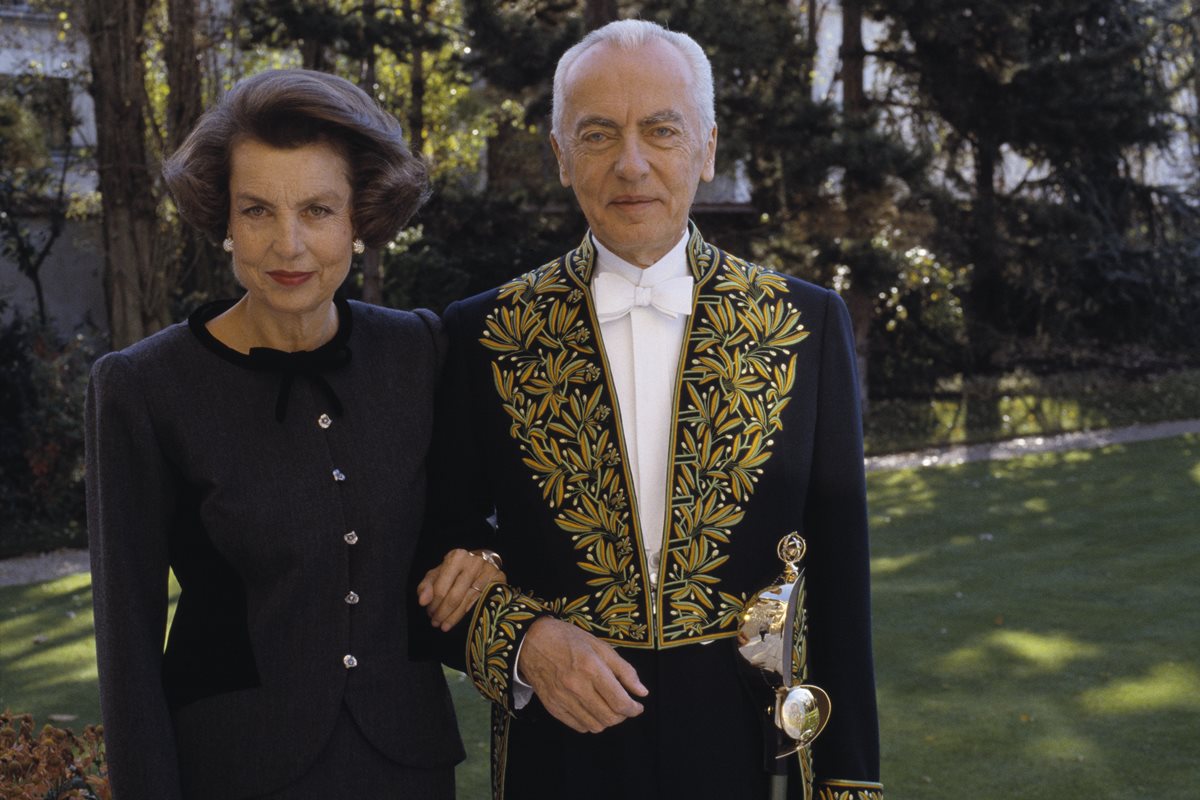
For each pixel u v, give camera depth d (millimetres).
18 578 6914
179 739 1590
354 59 9750
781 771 1692
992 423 11711
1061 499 8102
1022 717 4191
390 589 1656
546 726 1727
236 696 1581
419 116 12125
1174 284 15078
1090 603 5578
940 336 13594
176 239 9719
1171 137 14227
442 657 1716
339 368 1669
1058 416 12016
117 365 1587
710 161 1810
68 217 11492
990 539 6934
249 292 1643
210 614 1603
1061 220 12875
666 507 1710
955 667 4730
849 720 1764
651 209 1685
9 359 9078
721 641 1716
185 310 9828
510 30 9586
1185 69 15742
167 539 1606
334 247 1572
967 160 14188
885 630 5219
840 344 1820
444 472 1771
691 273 1798
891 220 10641
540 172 13812
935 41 11570
